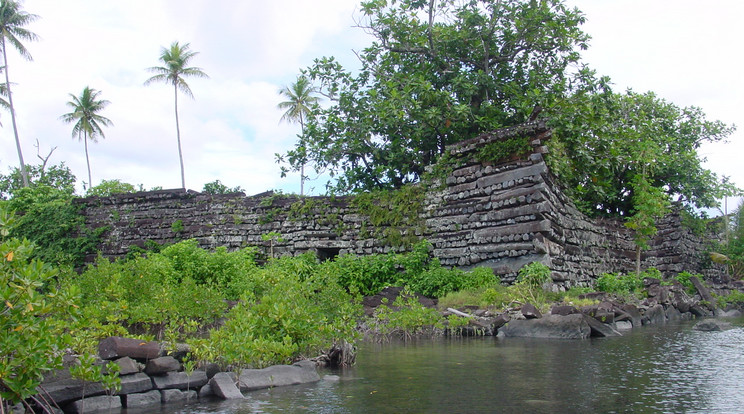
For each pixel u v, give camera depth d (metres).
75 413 5.35
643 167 22.41
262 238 21.75
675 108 30.20
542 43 22.72
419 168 23.39
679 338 11.52
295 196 22.19
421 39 22.94
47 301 5.00
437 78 23.53
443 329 12.66
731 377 6.94
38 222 26.72
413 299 13.54
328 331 8.20
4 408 4.88
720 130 29.89
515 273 16.30
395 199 19.91
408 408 5.45
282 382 6.73
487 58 23.16
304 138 23.61
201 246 23.27
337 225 20.92
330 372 7.64
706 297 21.23
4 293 4.34
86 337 6.37
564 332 11.66
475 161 18.22
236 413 5.33
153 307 9.99
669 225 26.39
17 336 4.49
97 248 25.47
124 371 5.72
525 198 16.61
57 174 42.19
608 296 16.12
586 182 21.95
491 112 22.30
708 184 28.23
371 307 15.19
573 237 18.72
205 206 23.77
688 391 6.10
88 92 44.84
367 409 5.44
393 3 24.17
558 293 15.38
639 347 9.98
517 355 9.04
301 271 18.22
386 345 10.72
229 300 14.78
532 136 17.05
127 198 25.34
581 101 21.17
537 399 5.75
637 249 21.56
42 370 4.96
